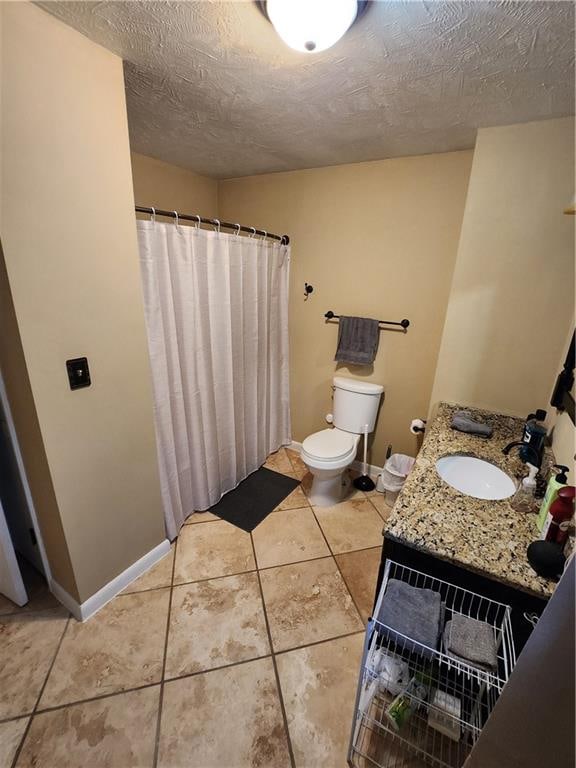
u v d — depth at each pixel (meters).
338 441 2.34
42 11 0.97
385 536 1.02
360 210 2.27
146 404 1.60
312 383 2.82
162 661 1.37
